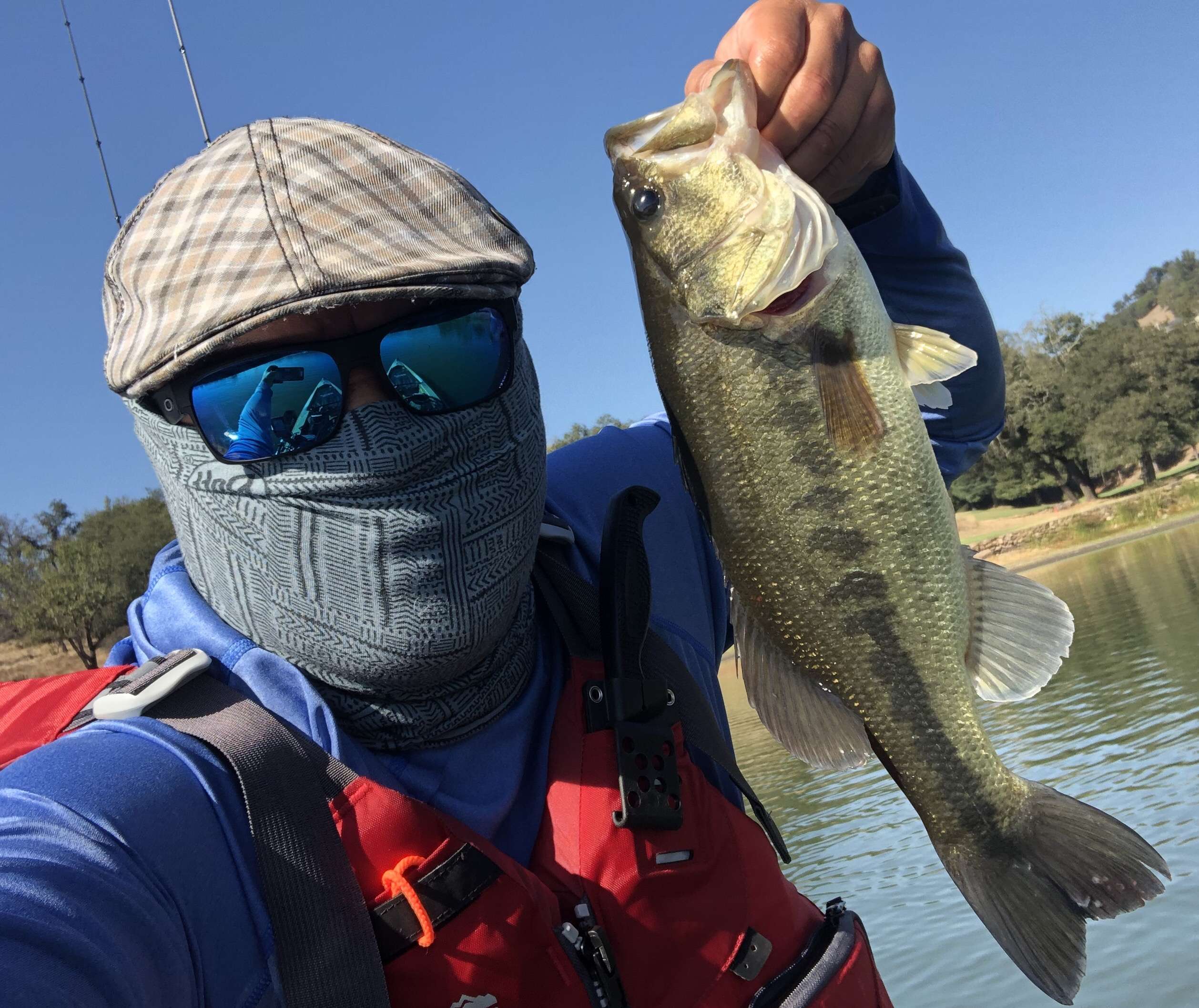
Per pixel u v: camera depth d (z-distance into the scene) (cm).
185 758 39
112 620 1560
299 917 37
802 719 55
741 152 53
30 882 31
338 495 44
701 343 56
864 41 52
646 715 48
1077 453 1755
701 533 64
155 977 33
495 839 45
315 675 46
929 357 56
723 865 47
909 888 257
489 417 46
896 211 60
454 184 45
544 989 41
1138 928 205
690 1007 45
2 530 1770
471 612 45
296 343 44
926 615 55
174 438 45
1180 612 628
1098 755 338
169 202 43
